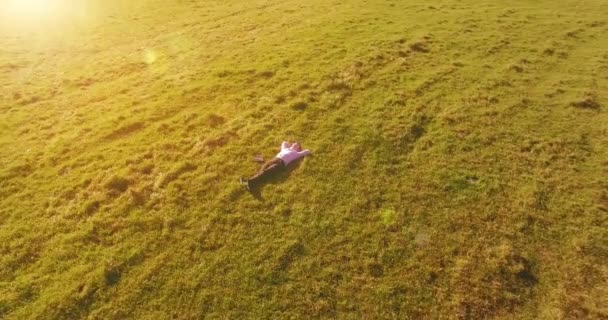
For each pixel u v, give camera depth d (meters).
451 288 12.18
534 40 29.97
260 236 13.74
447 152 17.75
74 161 17.41
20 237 13.86
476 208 14.89
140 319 11.34
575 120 20.39
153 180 16.17
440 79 23.72
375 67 24.83
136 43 30.77
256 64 25.77
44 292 12.05
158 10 38.44
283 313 11.49
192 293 11.98
